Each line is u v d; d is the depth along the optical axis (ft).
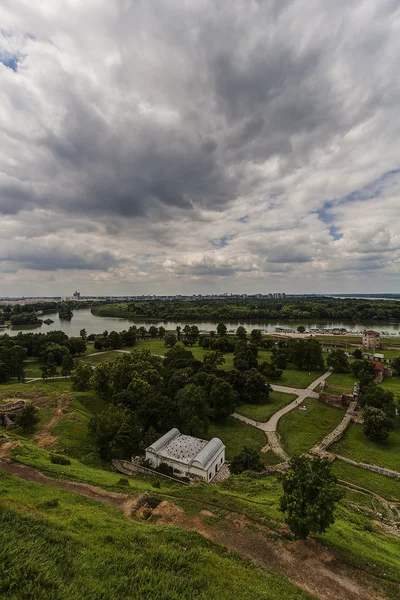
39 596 51.06
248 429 217.77
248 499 113.39
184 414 193.47
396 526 116.06
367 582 73.82
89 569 61.21
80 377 277.03
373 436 197.57
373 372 339.77
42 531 70.95
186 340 538.88
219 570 70.49
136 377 250.57
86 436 184.24
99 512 94.79
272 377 341.82
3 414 204.03
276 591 66.69
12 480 108.88
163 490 120.06
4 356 330.95
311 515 78.95
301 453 184.44
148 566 66.18
